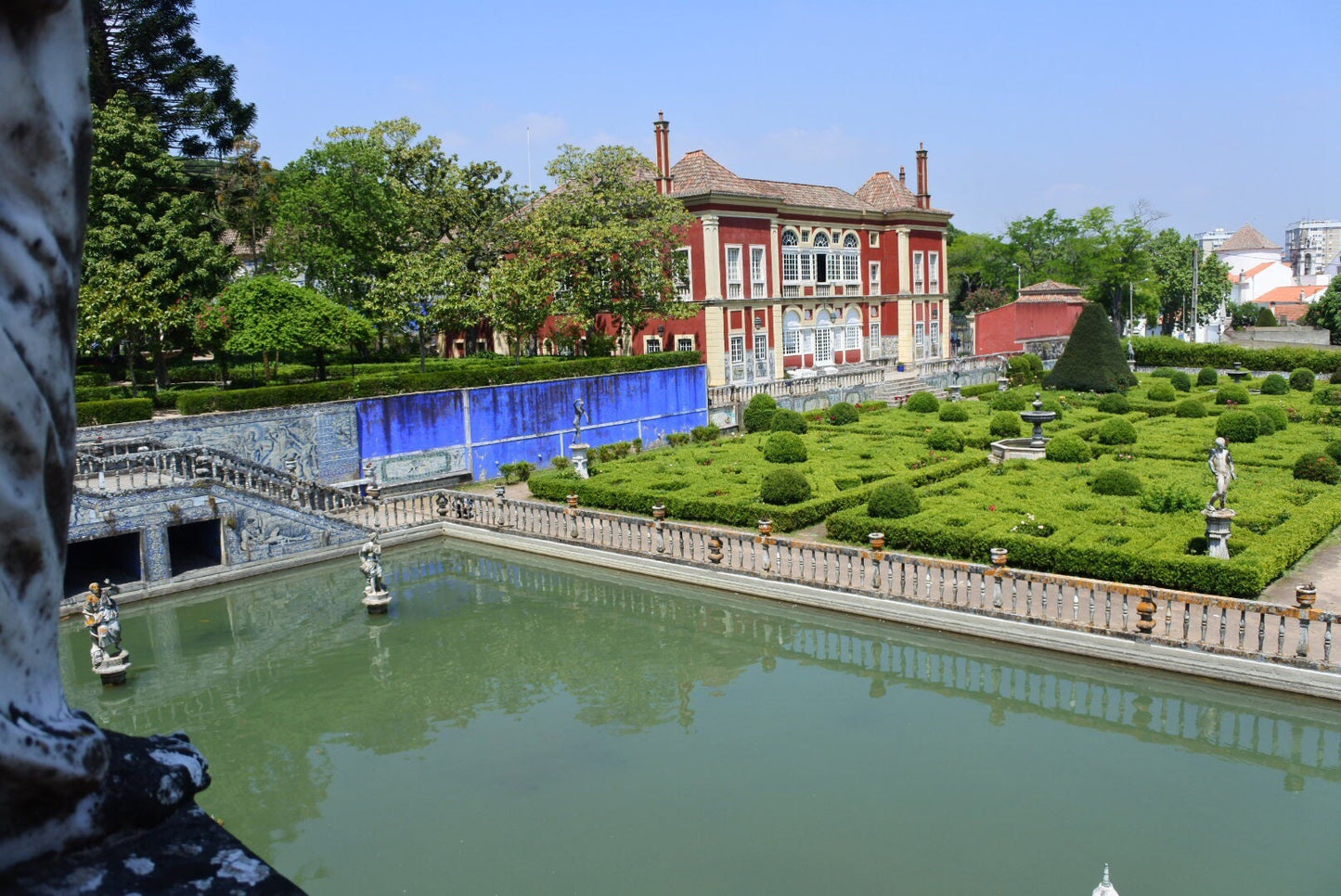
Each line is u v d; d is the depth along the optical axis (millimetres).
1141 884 10992
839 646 19188
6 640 1734
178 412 30875
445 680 18016
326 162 45531
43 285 1695
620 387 38500
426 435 32500
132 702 17391
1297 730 14883
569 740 15289
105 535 22375
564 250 39812
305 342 35062
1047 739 14805
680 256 45688
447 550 27594
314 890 11594
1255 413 36000
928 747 14617
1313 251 198125
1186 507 23094
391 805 13516
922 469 29516
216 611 22500
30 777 1754
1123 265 84562
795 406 43594
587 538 25797
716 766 14180
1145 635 16531
